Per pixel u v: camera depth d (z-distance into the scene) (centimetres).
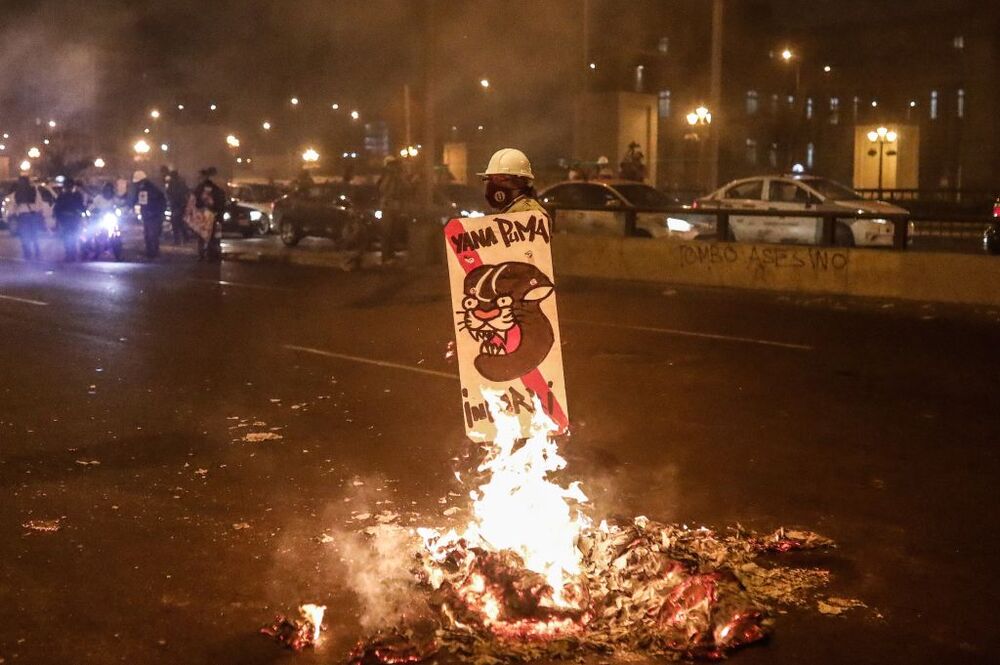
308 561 543
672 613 459
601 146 4366
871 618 480
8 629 467
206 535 583
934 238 2581
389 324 1350
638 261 1911
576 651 436
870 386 978
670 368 1063
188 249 2697
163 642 454
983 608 492
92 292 1700
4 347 1177
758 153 7638
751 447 768
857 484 681
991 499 652
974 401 916
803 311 1498
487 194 574
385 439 788
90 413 868
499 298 539
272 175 6800
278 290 1739
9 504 636
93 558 550
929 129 7519
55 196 2714
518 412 542
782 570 533
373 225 2525
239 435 800
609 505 634
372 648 434
